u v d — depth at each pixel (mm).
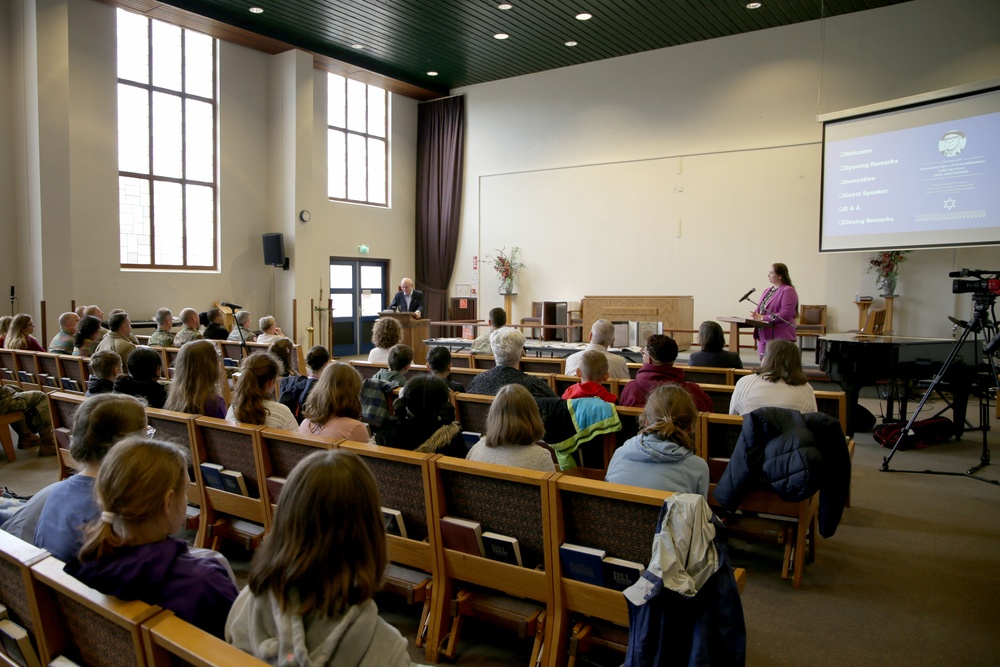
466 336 10328
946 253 8688
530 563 2117
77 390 5344
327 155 11500
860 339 5914
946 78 8531
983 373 5602
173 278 9797
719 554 1647
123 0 8703
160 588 1315
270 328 7074
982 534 3570
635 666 1623
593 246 11445
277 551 1126
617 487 1833
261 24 9828
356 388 2834
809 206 9586
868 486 4438
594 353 3289
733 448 3088
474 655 2305
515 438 2287
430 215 13039
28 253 8398
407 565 2357
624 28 9734
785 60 9633
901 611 2705
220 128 10266
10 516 2004
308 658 1069
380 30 9914
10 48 8328
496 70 11805
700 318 10516
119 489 1320
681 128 10531
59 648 1365
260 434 2561
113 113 9039
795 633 2525
